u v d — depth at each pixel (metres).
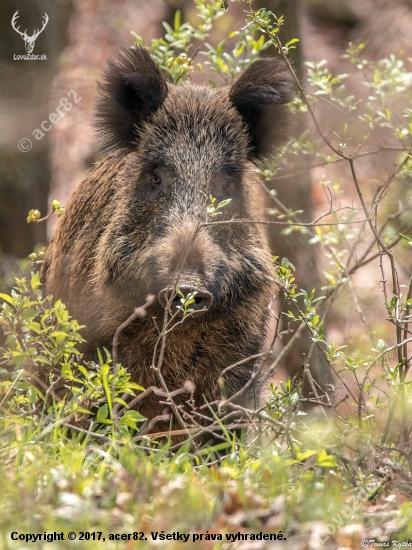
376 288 19.92
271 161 12.04
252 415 9.19
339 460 8.77
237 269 10.82
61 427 8.82
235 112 11.50
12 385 8.70
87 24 27.61
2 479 6.70
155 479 6.98
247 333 11.08
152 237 10.53
